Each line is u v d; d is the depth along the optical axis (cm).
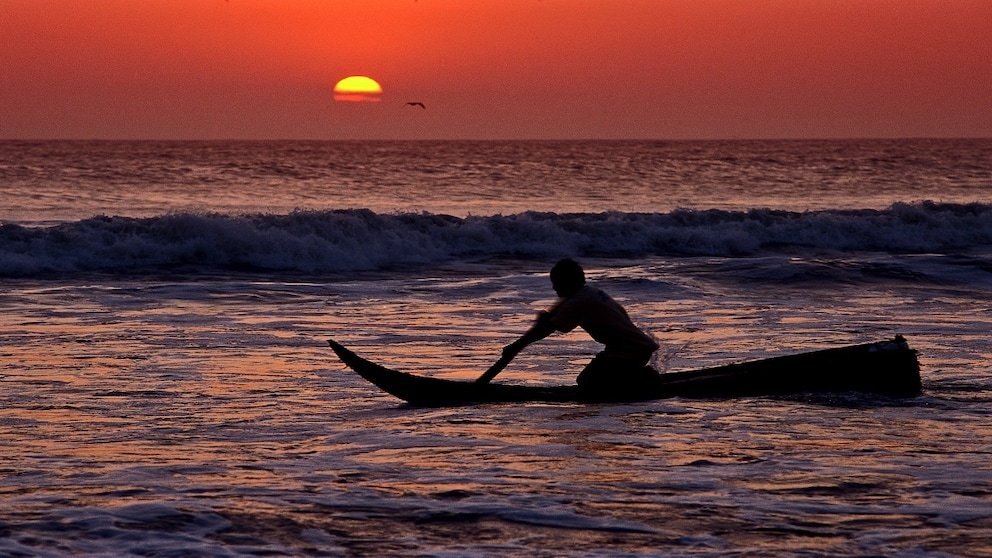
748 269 5022
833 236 6738
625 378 2305
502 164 16875
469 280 4875
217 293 4341
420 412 2153
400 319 3709
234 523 1307
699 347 3105
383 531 1283
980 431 1944
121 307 3919
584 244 6234
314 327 3488
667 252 6297
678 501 1422
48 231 5284
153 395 2323
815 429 1956
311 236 5525
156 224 5431
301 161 17250
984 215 7094
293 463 1662
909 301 4306
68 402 2228
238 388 2430
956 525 1312
